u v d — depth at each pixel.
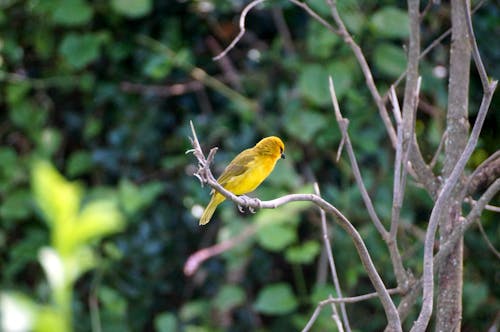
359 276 12.55
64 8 12.43
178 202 12.98
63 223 2.60
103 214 2.64
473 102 12.99
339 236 12.09
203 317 12.12
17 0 12.99
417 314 11.87
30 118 12.96
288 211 11.26
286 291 11.57
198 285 13.07
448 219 6.22
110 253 11.73
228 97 12.93
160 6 12.97
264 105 12.62
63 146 13.52
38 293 12.20
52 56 13.28
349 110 12.16
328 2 7.20
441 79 12.41
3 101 13.36
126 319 12.61
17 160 12.71
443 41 12.61
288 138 12.36
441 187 6.34
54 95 13.52
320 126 11.84
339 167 12.41
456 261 6.16
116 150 12.95
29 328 2.39
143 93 13.01
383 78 12.34
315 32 11.90
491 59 12.96
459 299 6.14
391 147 12.32
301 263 12.96
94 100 13.20
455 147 6.35
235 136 12.49
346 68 11.84
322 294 11.71
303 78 11.77
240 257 11.91
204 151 12.74
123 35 13.05
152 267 12.80
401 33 11.69
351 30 11.77
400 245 12.09
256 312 12.77
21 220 13.09
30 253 12.64
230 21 12.98
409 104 6.57
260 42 13.05
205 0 12.73
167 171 12.98
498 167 6.45
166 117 13.09
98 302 12.45
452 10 6.51
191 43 13.05
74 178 13.36
